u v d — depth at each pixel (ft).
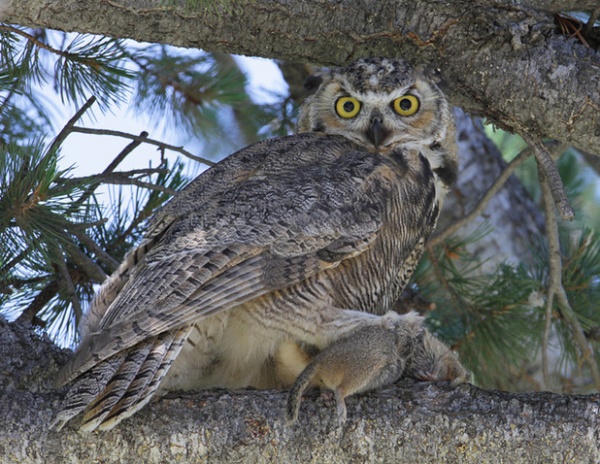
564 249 36.29
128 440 22.15
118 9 27.50
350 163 27.61
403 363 25.22
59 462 21.85
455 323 35.78
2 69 31.19
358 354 23.25
